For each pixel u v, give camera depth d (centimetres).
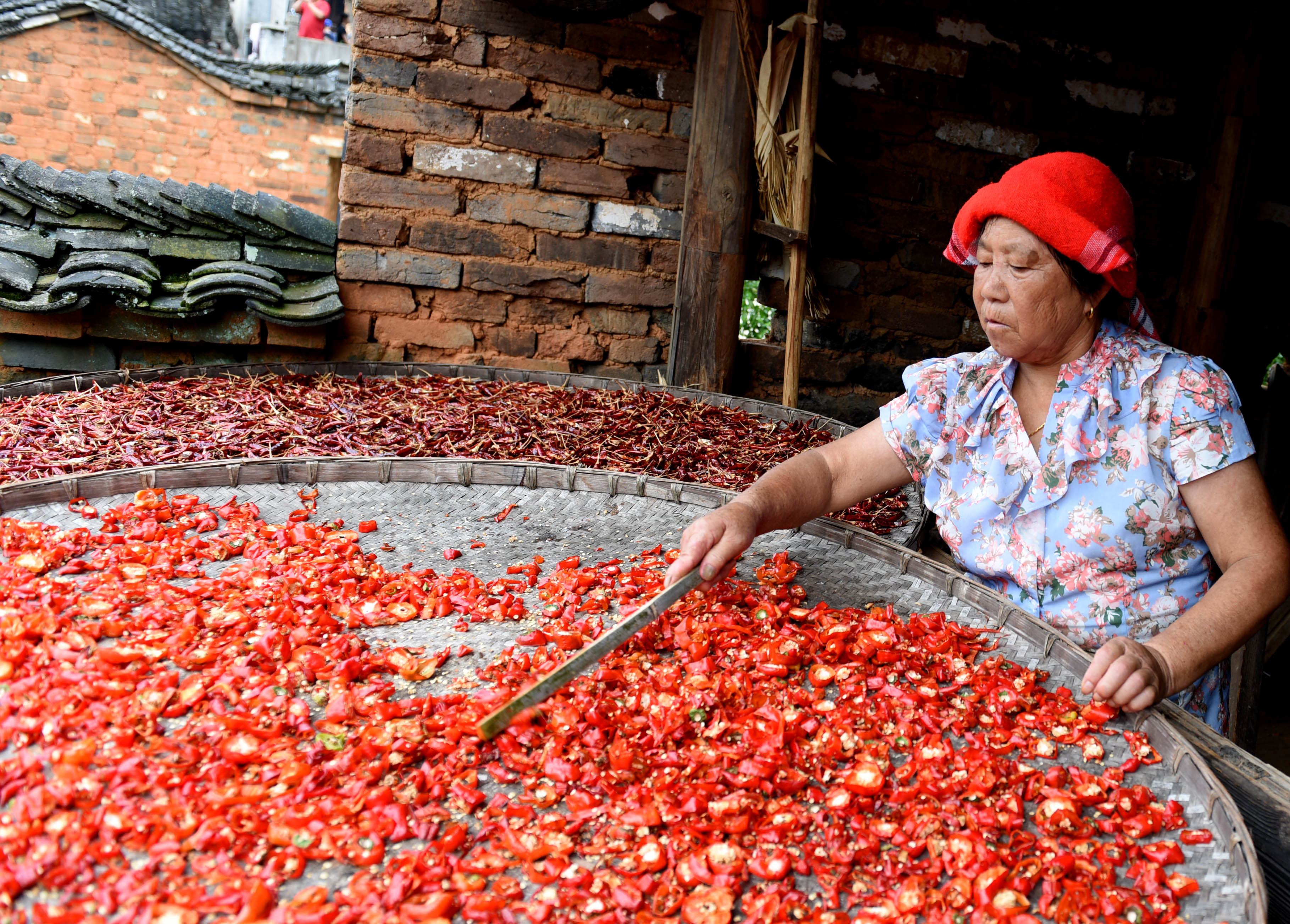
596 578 175
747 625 162
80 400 287
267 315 362
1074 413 162
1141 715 136
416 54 386
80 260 340
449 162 396
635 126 411
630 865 108
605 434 289
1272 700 419
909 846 113
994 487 171
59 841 102
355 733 126
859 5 420
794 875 109
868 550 192
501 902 100
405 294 403
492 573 180
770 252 427
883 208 440
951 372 179
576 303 421
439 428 280
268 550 178
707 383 415
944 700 144
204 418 280
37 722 119
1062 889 108
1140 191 462
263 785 114
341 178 388
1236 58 445
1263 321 477
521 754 123
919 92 432
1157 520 160
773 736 130
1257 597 145
